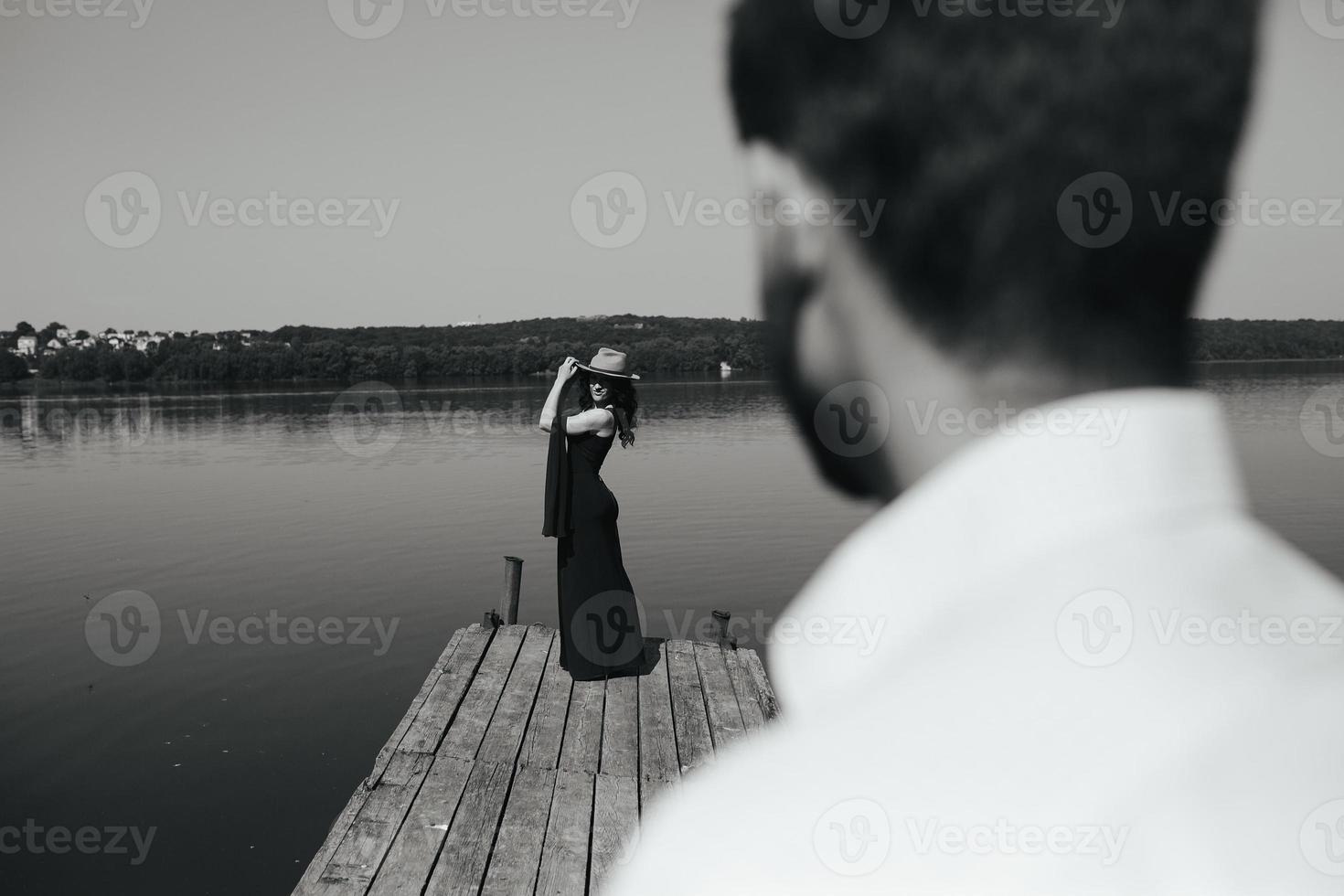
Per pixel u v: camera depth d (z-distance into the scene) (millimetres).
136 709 9805
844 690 420
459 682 6617
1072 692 366
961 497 395
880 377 411
